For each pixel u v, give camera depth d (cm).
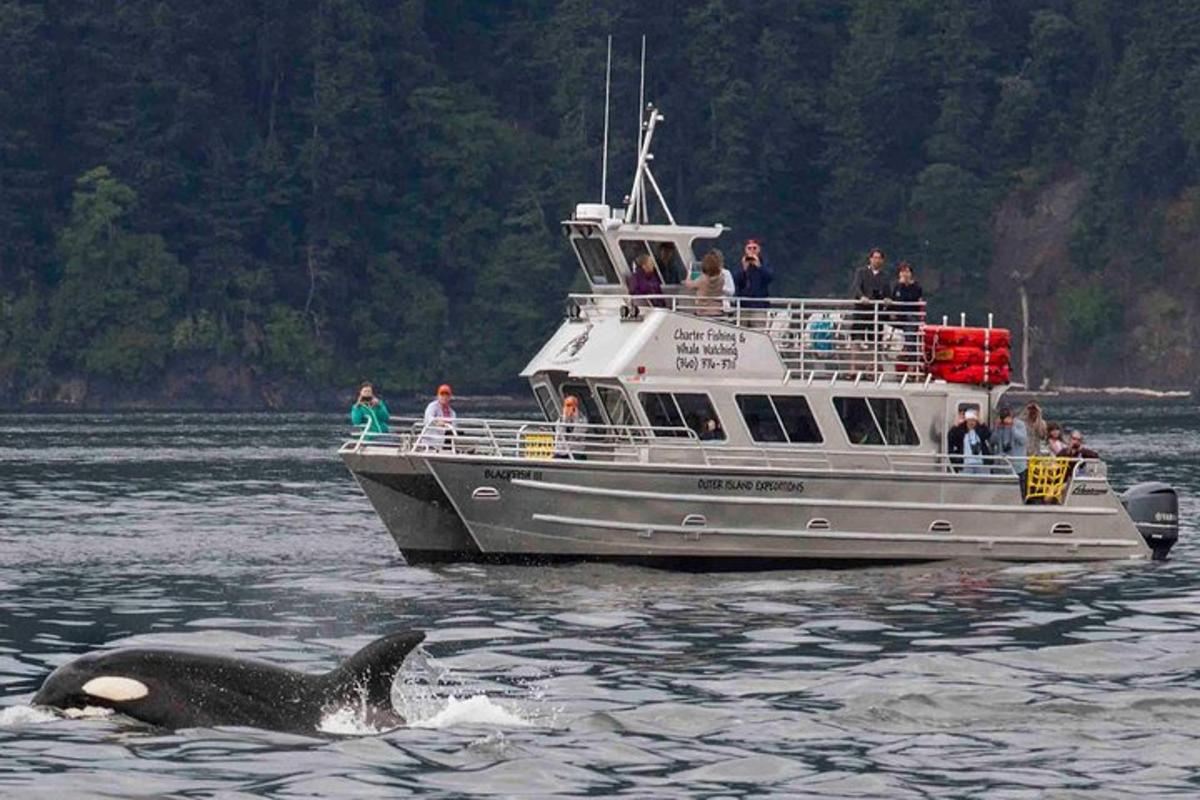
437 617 10831
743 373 12950
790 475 12700
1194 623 10650
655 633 10231
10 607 11575
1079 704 8338
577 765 7200
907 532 12900
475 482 12562
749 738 7681
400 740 7406
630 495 12519
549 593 11712
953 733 7794
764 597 11556
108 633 10494
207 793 6681
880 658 9475
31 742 7181
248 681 7569
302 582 12575
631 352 12794
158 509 19000
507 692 8550
